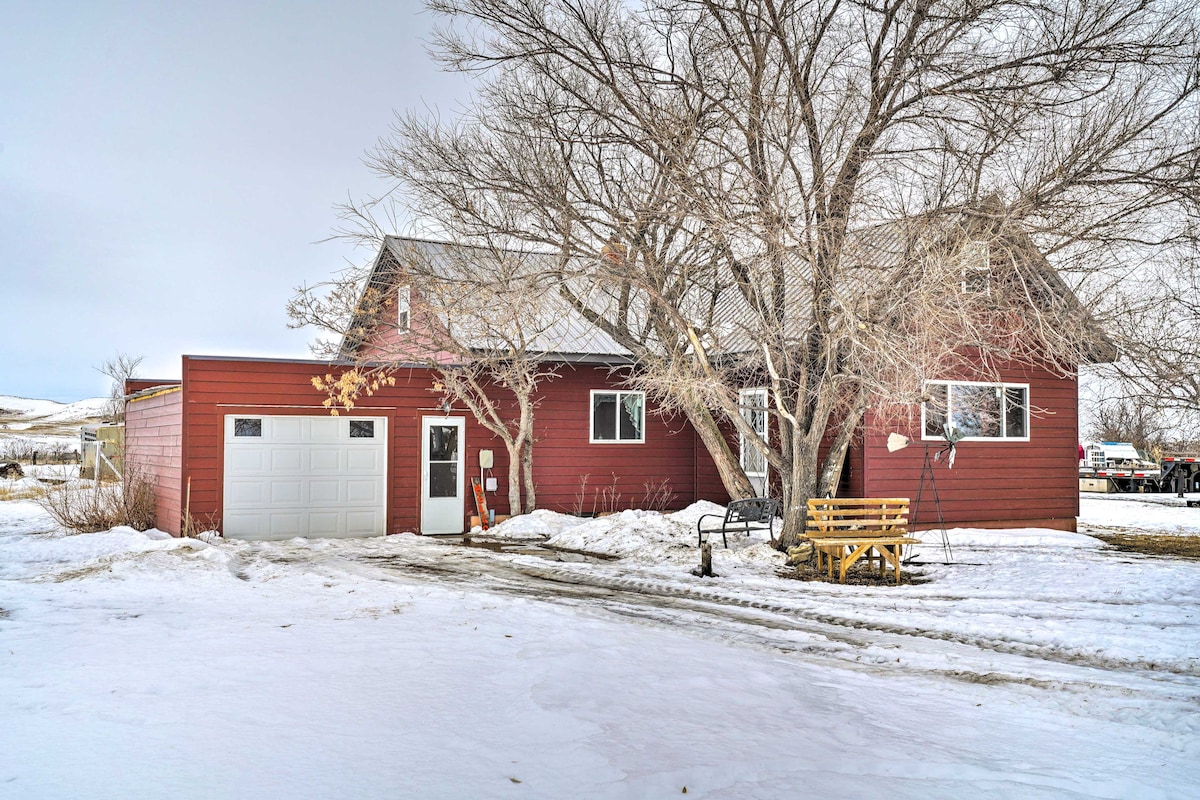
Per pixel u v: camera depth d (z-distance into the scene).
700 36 12.98
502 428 18.66
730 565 13.38
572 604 10.12
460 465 19.02
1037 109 11.95
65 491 18.88
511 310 14.37
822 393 13.07
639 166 13.47
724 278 14.12
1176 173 11.89
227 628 7.44
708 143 12.81
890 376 12.02
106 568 11.80
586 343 19.61
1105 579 11.62
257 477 17.09
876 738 4.88
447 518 18.86
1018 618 9.38
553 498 19.91
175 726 4.45
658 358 14.13
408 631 7.35
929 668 7.20
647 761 4.18
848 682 6.37
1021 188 11.94
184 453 16.45
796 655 7.56
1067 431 19.06
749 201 11.80
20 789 3.55
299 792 3.61
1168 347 12.91
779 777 4.09
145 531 17.73
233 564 12.58
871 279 11.61
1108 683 6.63
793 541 13.85
